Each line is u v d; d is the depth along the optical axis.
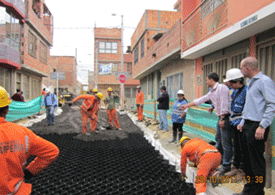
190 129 5.85
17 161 1.44
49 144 1.64
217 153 2.90
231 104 3.30
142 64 15.95
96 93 7.05
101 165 4.09
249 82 2.63
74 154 4.81
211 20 6.24
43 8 18.08
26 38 13.20
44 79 28.72
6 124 1.49
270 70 4.92
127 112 15.00
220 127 3.41
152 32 14.27
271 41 4.88
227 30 5.44
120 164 4.14
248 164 2.66
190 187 3.23
